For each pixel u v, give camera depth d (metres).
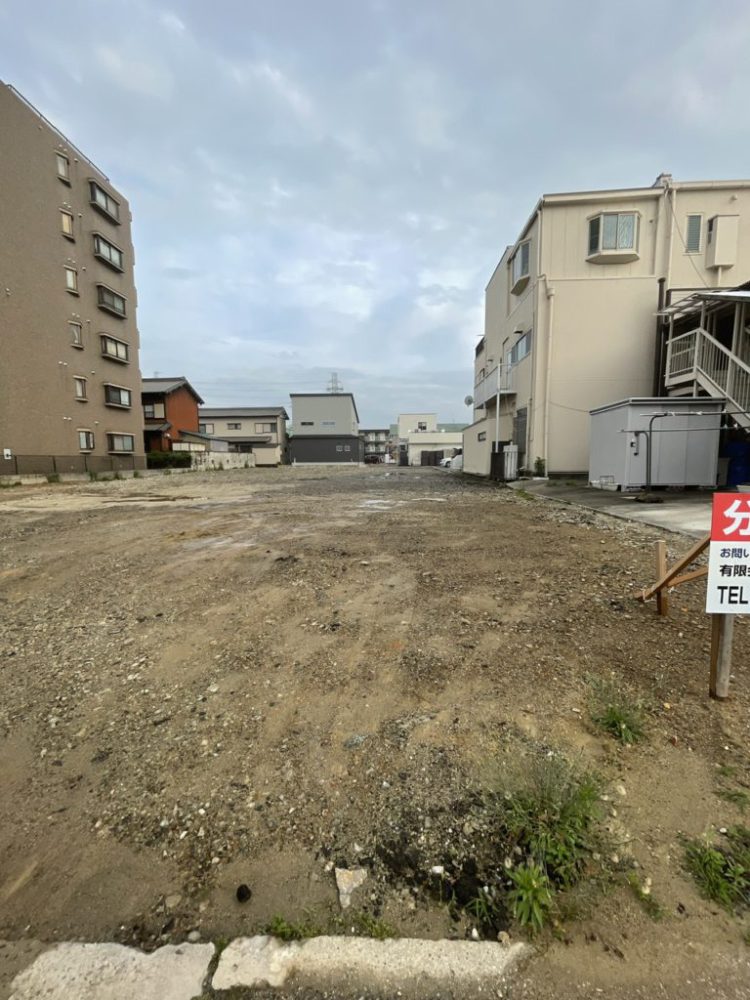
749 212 13.08
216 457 33.44
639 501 8.30
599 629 3.00
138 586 4.27
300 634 3.14
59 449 19.42
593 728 2.04
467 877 1.44
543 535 5.88
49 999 1.15
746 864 1.42
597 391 13.83
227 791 1.81
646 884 1.38
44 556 5.46
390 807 1.70
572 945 1.24
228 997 1.15
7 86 17.00
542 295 13.83
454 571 4.40
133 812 1.73
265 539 6.11
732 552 2.05
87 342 21.12
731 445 9.73
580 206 13.52
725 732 1.98
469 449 22.86
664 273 13.35
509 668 2.57
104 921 1.35
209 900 1.40
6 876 1.50
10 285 17.22
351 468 34.62
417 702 2.31
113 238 22.70
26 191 17.84
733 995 1.12
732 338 10.57
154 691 2.52
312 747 2.03
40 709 2.39
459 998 1.14
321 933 1.29
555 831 1.53
